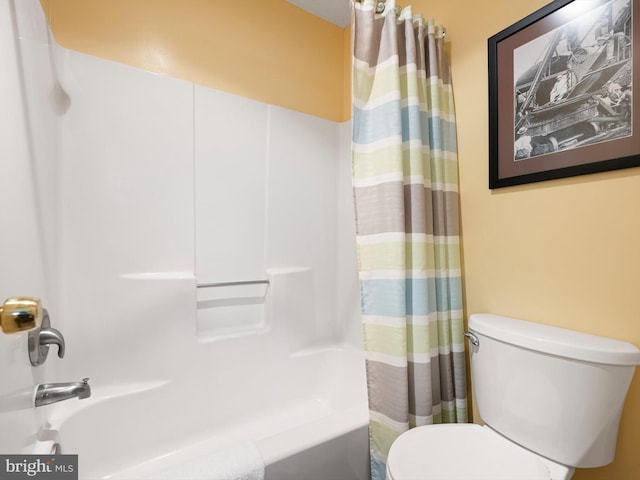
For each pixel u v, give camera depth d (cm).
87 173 126
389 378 108
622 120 85
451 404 120
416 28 119
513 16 110
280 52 177
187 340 141
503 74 112
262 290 171
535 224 106
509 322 104
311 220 187
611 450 82
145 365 133
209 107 153
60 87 119
